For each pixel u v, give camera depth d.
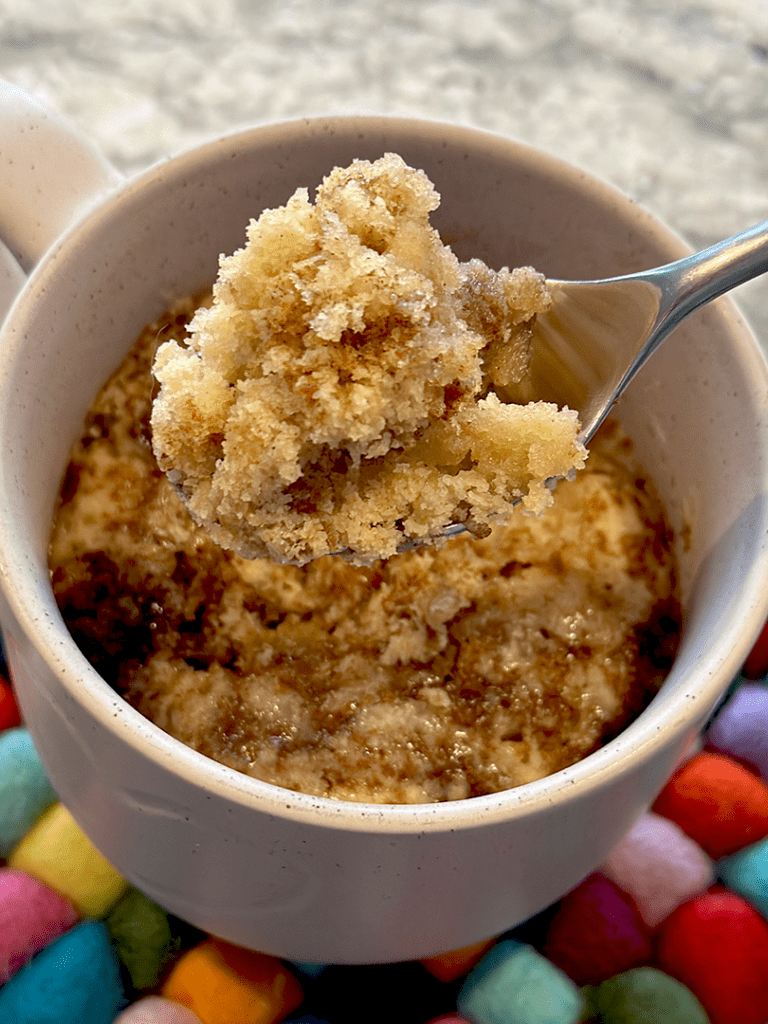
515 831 0.18
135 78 0.38
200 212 0.23
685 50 0.39
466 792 0.22
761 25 0.40
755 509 0.20
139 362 0.24
